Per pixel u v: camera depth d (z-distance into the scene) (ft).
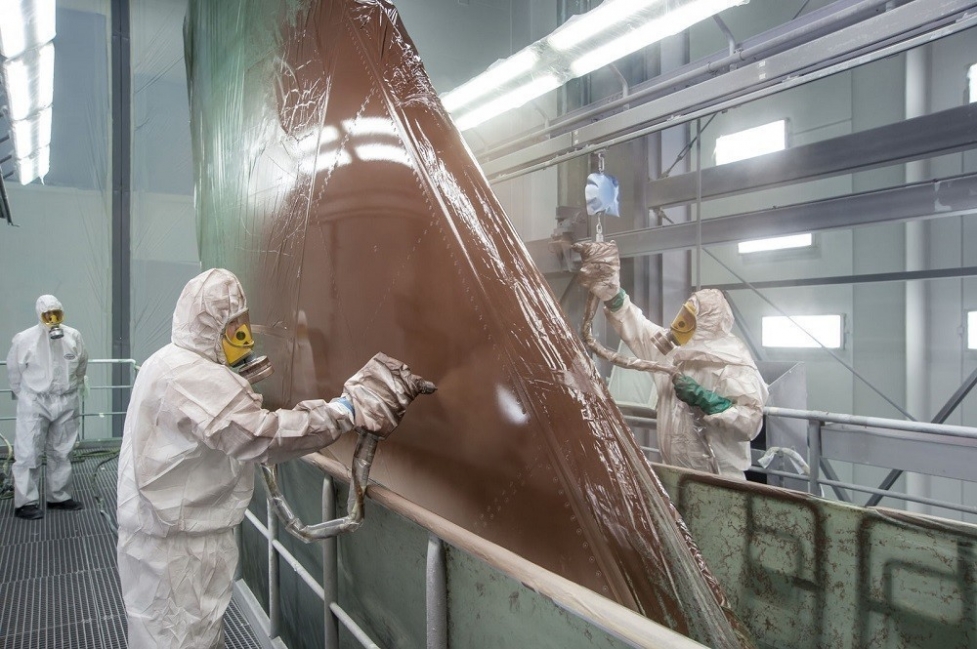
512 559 2.64
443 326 3.50
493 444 3.25
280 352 5.82
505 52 23.82
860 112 15.24
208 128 8.39
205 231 8.94
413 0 21.84
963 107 7.91
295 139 5.22
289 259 5.44
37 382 12.55
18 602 8.81
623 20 7.65
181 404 3.97
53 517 12.67
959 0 5.49
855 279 13.78
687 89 8.16
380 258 4.02
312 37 4.83
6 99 12.85
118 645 7.66
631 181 12.90
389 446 4.29
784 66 7.04
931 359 14.39
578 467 2.81
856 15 6.72
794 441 9.86
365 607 4.43
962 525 3.98
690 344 7.92
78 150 20.10
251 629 7.54
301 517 5.84
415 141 3.63
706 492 5.53
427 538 3.54
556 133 10.97
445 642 3.28
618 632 2.08
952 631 4.04
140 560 4.52
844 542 4.58
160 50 21.04
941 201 8.66
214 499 4.65
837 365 16.21
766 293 18.04
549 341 3.01
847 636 4.57
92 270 20.27
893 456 7.88
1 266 19.16
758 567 5.13
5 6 9.41
